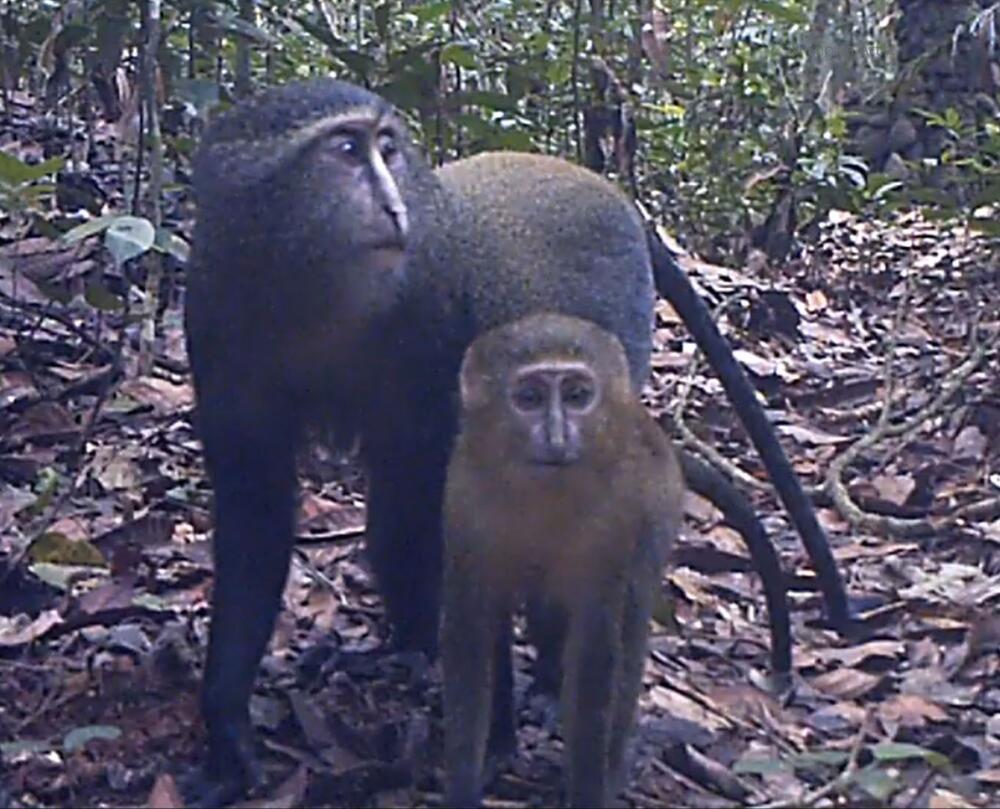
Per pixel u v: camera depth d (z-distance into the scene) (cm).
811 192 415
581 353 159
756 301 348
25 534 219
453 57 276
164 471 240
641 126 369
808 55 443
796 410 307
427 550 188
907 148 508
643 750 182
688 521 242
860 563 240
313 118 169
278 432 178
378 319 173
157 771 175
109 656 197
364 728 183
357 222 167
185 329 178
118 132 309
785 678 202
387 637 204
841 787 168
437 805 171
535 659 198
